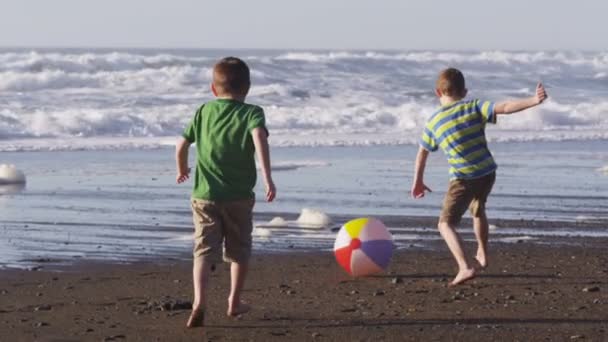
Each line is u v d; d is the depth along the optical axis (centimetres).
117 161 2350
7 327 763
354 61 4925
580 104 4091
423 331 752
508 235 1331
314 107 3797
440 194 1788
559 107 3934
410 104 3947
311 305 859
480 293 921
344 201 1677
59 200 1664
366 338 727
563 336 733
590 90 5000
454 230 975
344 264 1013
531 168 2269
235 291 800
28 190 1792
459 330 755
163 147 2722
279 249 1202
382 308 848
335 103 3953
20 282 981
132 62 4434
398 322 786
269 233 1327
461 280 960
